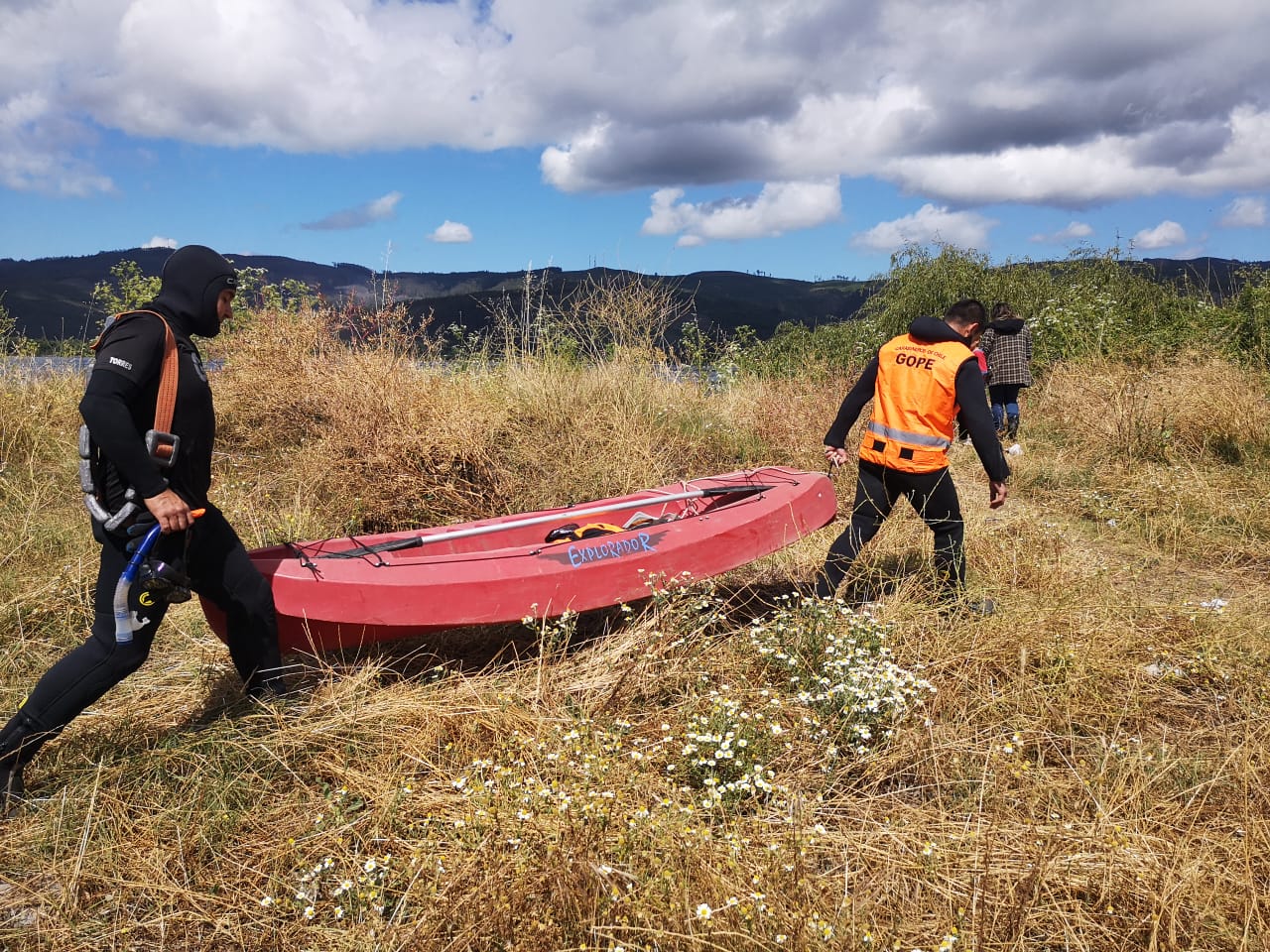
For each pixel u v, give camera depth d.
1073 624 4.40
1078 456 8.63
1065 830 2.85
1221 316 12.93
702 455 7.98
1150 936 2.49
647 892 2.38
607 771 2.98
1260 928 2.47
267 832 2.99
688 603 4.21
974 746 3.46
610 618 4.71
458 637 4.51
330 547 4.27
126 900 2.73
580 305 8.98
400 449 6.18
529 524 4.69
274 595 3.58
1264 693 3.87
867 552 5.38
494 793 2.85
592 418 7.59
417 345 7.88
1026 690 3.84
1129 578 5.62
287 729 3.41
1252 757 3.32
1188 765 3.34
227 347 8.44
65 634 4.41
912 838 2.90
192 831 2.95
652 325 9.09
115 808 3.04
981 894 2.47
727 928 2.30
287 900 2.59
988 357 9.73
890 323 14.43
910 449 4.56
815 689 3.73
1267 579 5.71
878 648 3.99
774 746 3.36
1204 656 4.20
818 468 7.89
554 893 2.41
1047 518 6.77
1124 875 2.68
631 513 5.27
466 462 6.39
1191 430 8.56
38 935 2.57
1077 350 12.41
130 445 2.98
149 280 9.30
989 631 4.25
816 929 2.28
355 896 2.61
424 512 6.06
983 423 4.46
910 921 2.53
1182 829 2.97
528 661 4.12
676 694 3.83
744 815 3.02
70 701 3.10
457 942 2.36
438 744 3.42
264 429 7.63
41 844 2.90
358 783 3.19
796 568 5.42
